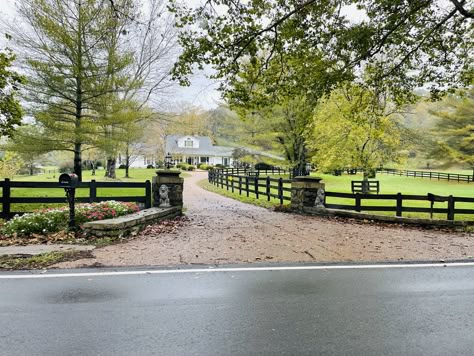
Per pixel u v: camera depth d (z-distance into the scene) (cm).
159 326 314
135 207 923
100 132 1675
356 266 534
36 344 280
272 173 4175
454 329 316
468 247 694
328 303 376
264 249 635
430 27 1016
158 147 4550
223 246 651
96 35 1545
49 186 896
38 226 702
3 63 981
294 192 1177
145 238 712
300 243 692
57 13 1510
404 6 912
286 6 910
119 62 1625
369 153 2219
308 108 1201
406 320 334
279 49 1036
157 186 1029
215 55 981
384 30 977
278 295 399
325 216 1067
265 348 278
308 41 1005
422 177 4159
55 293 395
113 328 309
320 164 2272
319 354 270
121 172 4259
